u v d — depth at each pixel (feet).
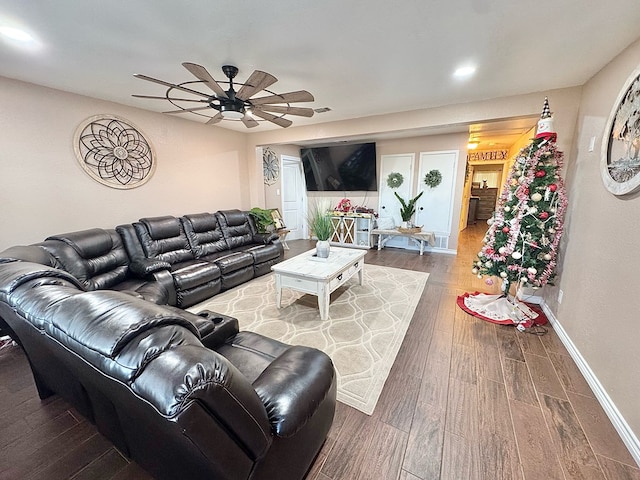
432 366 6.73
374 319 9.05
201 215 13.16
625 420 4.83
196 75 5.84
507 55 6.68
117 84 8.63
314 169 21.75
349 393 5.88
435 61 7.02
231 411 2.44
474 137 17.97
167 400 2.16
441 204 18.02
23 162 8.51
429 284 12.32
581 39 5.87
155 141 12.08
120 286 8.87
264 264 13.58
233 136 15.88
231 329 5.91
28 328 3.73
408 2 4.74
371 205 20.62
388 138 18.76
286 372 3.83
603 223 6.27
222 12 4.97
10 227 8.40
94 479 4.24
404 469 4.31
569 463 4.40
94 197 10.27
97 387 3.29
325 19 5.23
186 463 2.92
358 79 8.20
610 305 5.67
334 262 10.25
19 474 4.33
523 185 8.39
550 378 6.31
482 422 5.15
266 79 6.07
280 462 3.33
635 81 5.31
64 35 5.73
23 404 5.70
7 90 8.07
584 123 7.98
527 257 8.54
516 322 8.63
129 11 4.91
